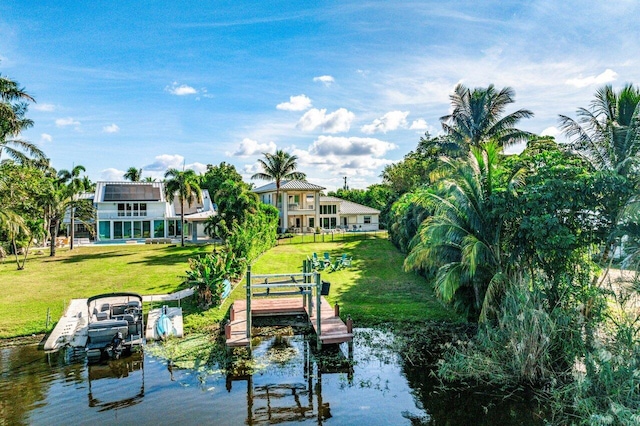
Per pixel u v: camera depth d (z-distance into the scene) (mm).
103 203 52156
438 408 11633
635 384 10039
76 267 31328
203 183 73812
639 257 12984
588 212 14664
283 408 11828
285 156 55000
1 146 27500
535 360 12555
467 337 17062
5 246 31688
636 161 14172
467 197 15922
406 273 29562
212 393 12766
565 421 10594
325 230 59312
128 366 14711
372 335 17766
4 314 19875
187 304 21156
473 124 34469
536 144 19281
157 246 43969
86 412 11539
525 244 15094
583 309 13406
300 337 17859
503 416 11047
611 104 17188
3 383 13344
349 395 12562
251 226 34375
